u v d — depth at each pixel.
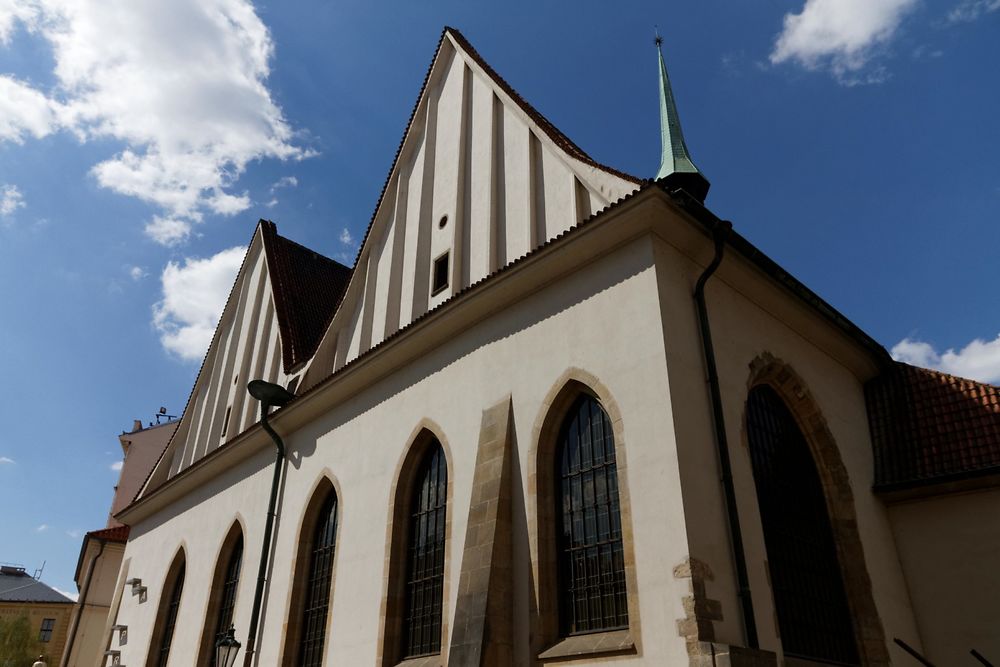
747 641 9.58
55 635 60.53
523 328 13.41
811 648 11.55
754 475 12.05
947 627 13.73
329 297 27.11
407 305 18.00
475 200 17.19
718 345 11.98
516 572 11.59
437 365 15.18
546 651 10.70
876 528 14.41
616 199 13.21
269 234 27.88
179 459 27.80
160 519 25.88
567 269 12.92
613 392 11.30
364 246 20.52
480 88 18.44
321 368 20.09
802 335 14.81
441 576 13.62
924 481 14.52
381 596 14.34
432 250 17.92
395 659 13.73
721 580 9.73
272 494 18.97
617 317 11.74
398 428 15.66
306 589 17.03
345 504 16.48
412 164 20.08
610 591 10.57
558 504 11.85
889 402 16.42
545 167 15.54
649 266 11.59
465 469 13.40
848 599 13.06
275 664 16.31
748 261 12.73
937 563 14.21
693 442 10.45
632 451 10.69
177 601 22.84
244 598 18.53
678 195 11.55
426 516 14.55
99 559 32.84
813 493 13.70
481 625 10.91
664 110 18.80
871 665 12.45
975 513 14.09
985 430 14.67
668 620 9.40
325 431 18.25
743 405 11.96
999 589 13.42
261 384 19.84
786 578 11.80
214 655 19.47
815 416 14.09
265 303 25.92
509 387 13.20
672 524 9.80
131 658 23.36
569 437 12.13
